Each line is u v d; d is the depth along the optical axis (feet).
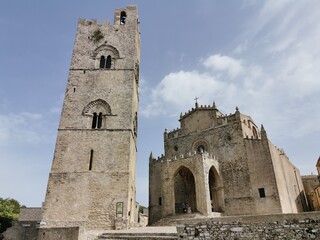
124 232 70.33
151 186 138.41
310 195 186.29
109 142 101.09
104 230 82.94
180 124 163.73
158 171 138.82
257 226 47.65
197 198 111.96
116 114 106.73
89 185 93.20
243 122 141.38
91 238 66.18
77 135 102.06
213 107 151.23
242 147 131.85
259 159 124.98
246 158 128.67
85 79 114.21
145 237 61.41
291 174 155.63
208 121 150.41
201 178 113.29
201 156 116.98
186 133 157.38
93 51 121.60
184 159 121.60
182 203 136.67
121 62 118.52
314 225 43.75
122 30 127.13
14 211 207.82
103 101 109.29
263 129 128.36
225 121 143.13
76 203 90.12
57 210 88.79
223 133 141.18
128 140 101.60
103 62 120.16
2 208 186.09
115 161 97.71
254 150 127.85
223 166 134.10
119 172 95.61
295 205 140.46
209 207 108.58
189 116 160.15
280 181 125.18
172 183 119.85
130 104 109.09
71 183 93.40
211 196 130.41
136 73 127.75
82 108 107.76
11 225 86.28
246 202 121.39
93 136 102.01
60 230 59.98
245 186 124.36
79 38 124.67
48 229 60.64
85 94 110.83
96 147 100.12
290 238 44.78
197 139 150.30
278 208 112.88
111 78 114.62
